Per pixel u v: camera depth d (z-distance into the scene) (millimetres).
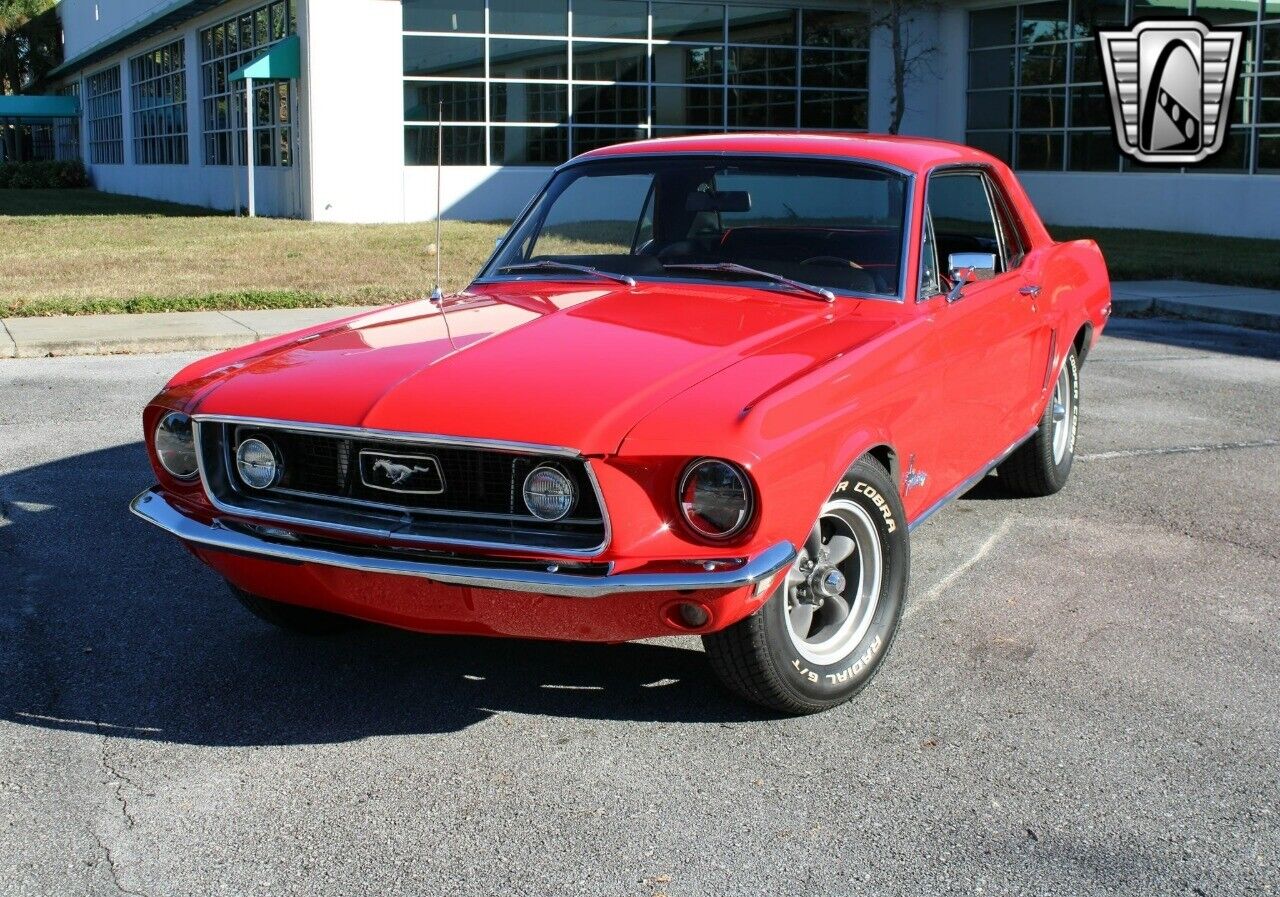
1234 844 3102
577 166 5164
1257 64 21750
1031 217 5910
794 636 3680
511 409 3361
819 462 3453
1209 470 6844
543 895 2895
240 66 27891
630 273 4691
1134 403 8648
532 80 25312
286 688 4043
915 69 28156
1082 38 24844
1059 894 2893
